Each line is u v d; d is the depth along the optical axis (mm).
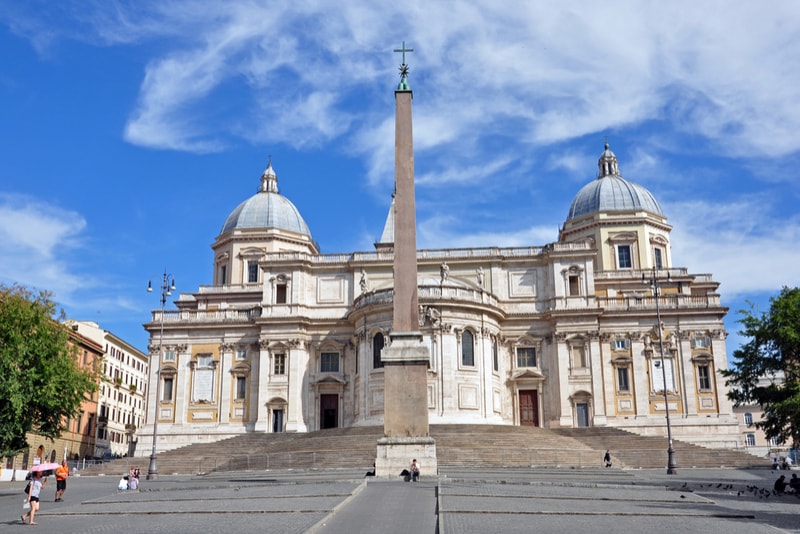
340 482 34688
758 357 40781
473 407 67000
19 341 40625
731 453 57344
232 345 76812
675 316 73438
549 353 74250
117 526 21688
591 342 73000
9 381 39406
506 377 73938
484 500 26719
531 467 50312
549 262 76000
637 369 72688
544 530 19266
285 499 27469
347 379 74688
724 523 21969
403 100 40031
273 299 77125
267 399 74188
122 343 103812
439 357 66938
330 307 77312
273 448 60125
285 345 75438
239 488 34875
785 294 40531
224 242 89062
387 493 28781
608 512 23375
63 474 35188
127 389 105125
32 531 21078
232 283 86750
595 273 80812
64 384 42844
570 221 86562
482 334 69750
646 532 19359
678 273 81312
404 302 37312
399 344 36812
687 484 37406
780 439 39781
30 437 68562
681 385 71938
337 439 57281
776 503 29156
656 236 83750
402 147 39031
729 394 41969
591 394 71875
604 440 63250
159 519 23250
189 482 44938
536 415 73062
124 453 101062
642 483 37594
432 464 35719
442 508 23422
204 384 76188
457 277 76562
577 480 38188
